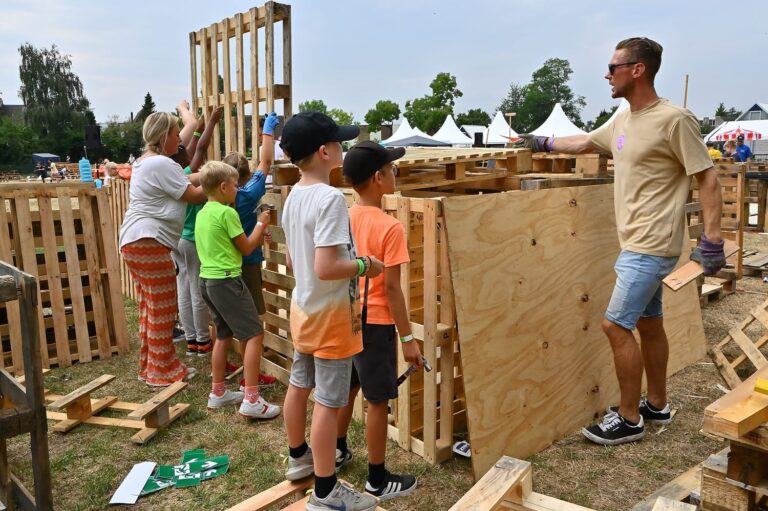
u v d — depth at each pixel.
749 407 2.21
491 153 4.25
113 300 5.55
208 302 4.00
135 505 3.12
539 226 3.60
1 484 2.86
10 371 5.14
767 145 35.84
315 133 2.39
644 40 3.32
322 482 2.45
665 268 3.45
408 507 3.03
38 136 82.56
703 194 3.32
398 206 3.46
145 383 4.82
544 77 98.88
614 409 4.08
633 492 3.17
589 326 3.95
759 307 4.68
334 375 2.42
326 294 2.37
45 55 85.62
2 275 2.84
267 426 3.97
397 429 3.71
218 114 5.82
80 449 3.71
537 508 2.23
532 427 3.55
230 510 2.65
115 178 7.51
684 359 4.89
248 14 5.20
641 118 3.39
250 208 4.41
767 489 2.21
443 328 3.33
